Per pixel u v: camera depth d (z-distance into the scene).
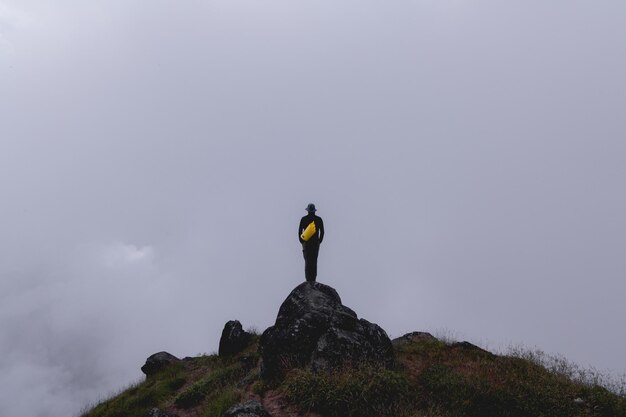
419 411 8.86
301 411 8.88
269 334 11.89
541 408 9.32
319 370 9.96
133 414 13.76
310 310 11.75
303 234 13.09
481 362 11.91
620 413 9.29
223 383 12.89
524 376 10.97
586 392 10.10
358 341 10.67
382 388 9.30
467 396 9.58
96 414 15.23
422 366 11.59
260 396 10.03
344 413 8.76
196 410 11.68
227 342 18.27
